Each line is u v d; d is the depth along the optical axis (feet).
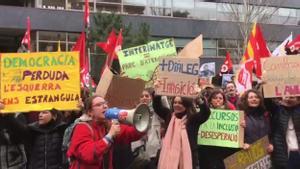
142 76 33.73
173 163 22.88
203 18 127.34
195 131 23.45
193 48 26.08
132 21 118.42
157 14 124.06
